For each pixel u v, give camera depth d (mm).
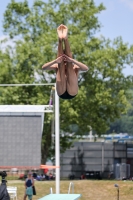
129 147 164250
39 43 141875
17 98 140625
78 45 138000
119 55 145625
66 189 102312
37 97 140250
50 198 63438
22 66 143125
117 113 148125
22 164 92312
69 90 37812
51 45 140250
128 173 153000
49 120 136875
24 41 149125
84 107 142250
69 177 161625
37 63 141875
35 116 96812
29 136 95062
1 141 94688
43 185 103625
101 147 164125
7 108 96938
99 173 158375
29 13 152875
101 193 100688
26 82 140750
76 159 164250
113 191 101312
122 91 143750
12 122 96312
